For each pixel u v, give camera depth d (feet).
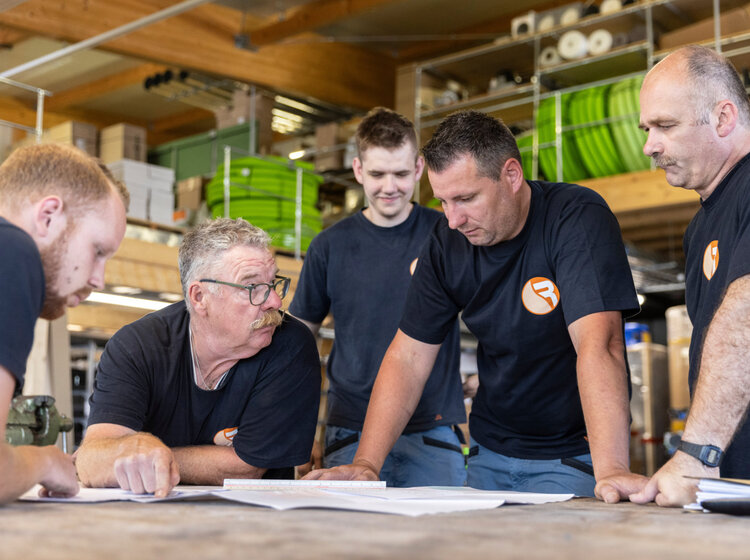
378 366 8.49
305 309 8.98
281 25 27.84
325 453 8.84
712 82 5.58
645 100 5.81
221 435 6.29
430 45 32.42
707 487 3.91
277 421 6.18
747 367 4.45
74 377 21.53
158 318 6.33
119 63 32.78
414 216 8.80
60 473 4.02
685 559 2.31
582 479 6.96
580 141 22.15
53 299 3.98
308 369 6.39
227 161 23.59
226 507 3.71
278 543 2.53
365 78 32.37
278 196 23.72
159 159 32.27
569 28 23.89
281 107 31.68
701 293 5.86
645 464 26.89
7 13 22.67
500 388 7.06
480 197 6.22
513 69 27.20
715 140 5.59
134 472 4.57
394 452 8.40
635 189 20.89
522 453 7.16
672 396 26.61
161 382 6.10
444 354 8.51
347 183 28.07
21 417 7.02
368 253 8.71
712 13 22.44
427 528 2.95
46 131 30.68
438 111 26.37
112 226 4.04
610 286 6.03
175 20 26.73
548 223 6.50
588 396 5.53
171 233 22.03
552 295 6.50
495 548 2.47
